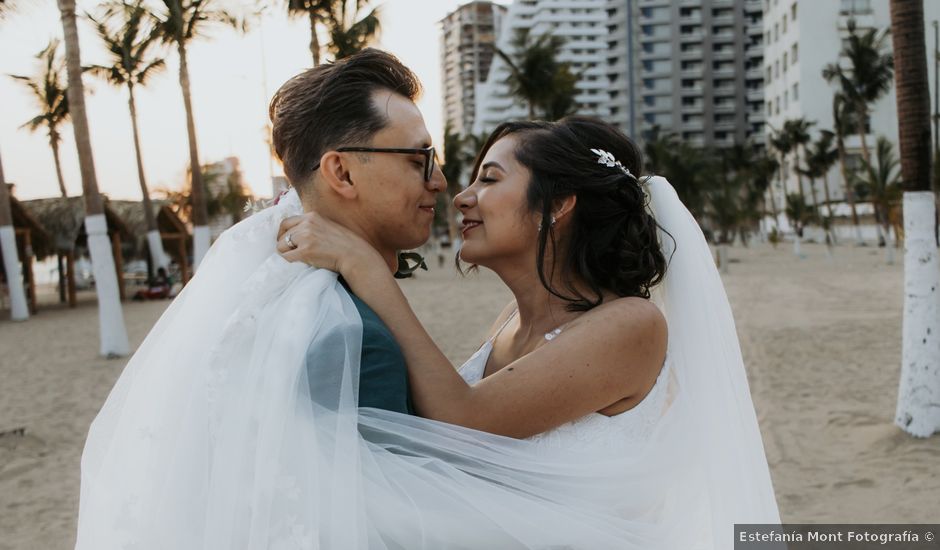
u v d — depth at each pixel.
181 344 1.42
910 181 5.96
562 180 1.59
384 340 1.35
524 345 1.71
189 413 1.35
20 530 4.98
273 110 1.59
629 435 1.49
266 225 1.53
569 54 96.31
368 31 18.92
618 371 1.45
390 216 1.52
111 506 1.39
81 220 26.19
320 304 1.36
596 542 1.38
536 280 1.67
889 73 44.72
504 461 1.39
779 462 5.62
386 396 1.33
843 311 14.43
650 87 94.75
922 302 5.90
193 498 1.33
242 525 1.27
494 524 1.33
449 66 160.50
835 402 7.26
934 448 5.57
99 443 1.52
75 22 12.03
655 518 1.58
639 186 1.66
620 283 1.63
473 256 1.66
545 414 1.43
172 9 17.80
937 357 5.87
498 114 91.62
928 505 4.61
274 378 1.28
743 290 19.89
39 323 20.20
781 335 11.57
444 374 1.41
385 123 1.48
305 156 1.53
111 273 12.71
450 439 1.37
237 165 48.72
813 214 39.62
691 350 1.61
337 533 1.24
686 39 94.44
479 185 1.68
